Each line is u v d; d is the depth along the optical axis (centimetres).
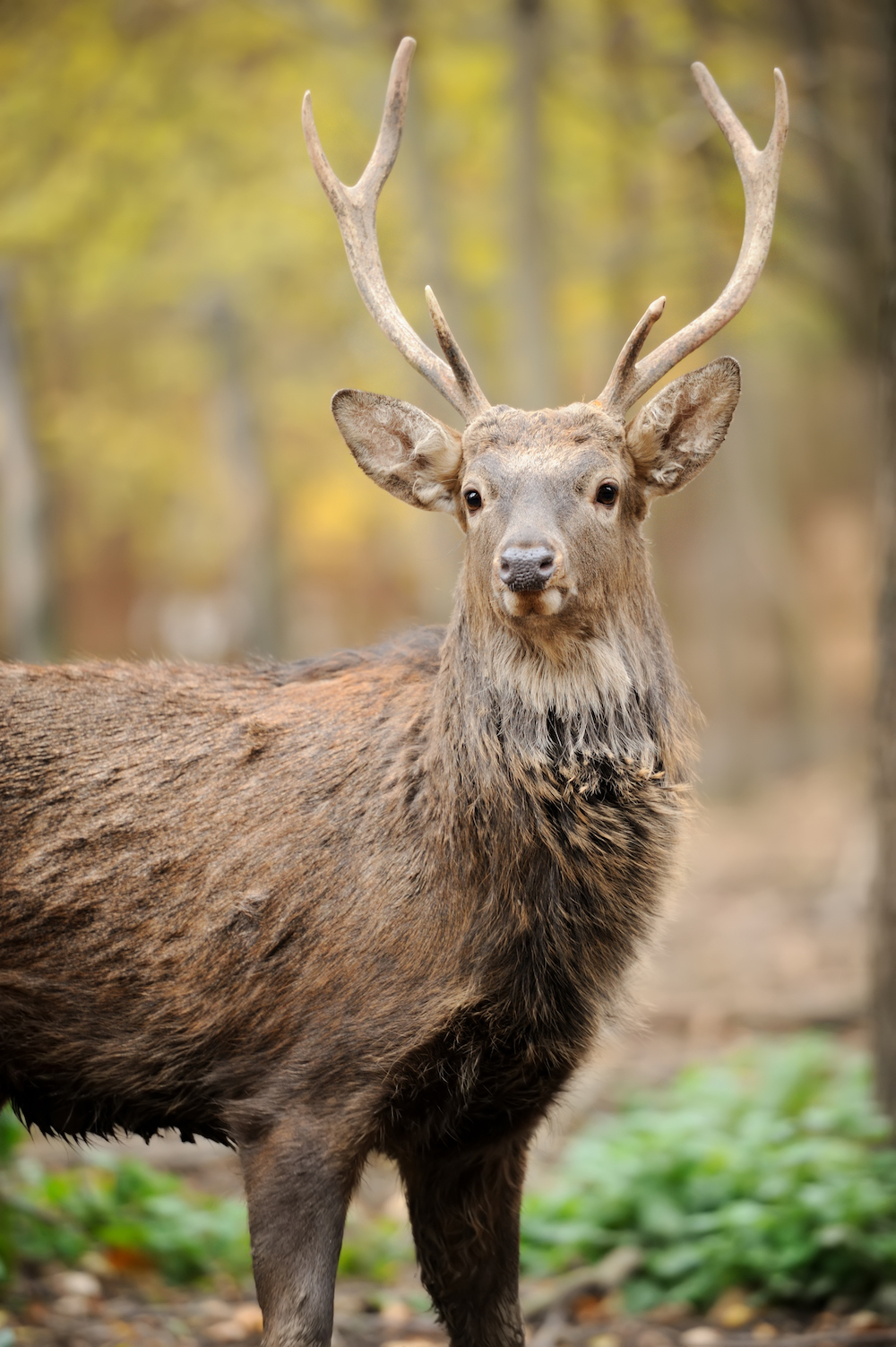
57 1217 983
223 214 2542
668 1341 893
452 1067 684
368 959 677
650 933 708
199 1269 994
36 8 2219
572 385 3216
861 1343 854
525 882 675
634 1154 1086
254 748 728
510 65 2364
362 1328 927
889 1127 1048
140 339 2908
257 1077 690
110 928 710
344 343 2392
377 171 794
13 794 735
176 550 3303
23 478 1881
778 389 4450
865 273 2231
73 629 3466
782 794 3052
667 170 2498
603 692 686
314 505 3331
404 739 716
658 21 2302
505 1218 749
